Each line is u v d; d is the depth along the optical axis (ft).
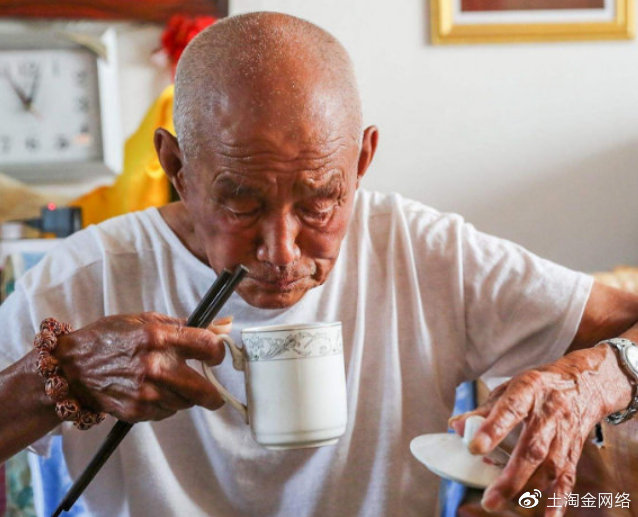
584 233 7.80
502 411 2.80
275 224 3.11
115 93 7.32
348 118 3.16
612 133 7.80
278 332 2.95
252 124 3.01
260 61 3.06
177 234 4.03
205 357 2.92
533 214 7.76
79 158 7.33
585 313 3.99
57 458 4.46
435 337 4.16
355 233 4.18
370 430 4.09
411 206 4.35
